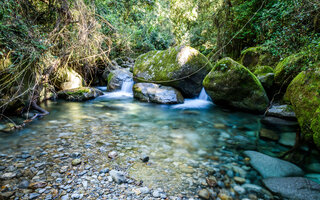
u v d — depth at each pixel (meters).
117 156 2.25
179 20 12.45
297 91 3.13
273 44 4.19
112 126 3.44
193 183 1.80
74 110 4.44
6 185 1.62
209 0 9.55
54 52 4.85
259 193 1.69
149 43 11.20
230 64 4.22
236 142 2.88
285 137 3.06
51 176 1.78
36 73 4.04
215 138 3.04
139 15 8.49
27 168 1.90
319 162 2.30
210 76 4.58
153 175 1.90
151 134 3.12
